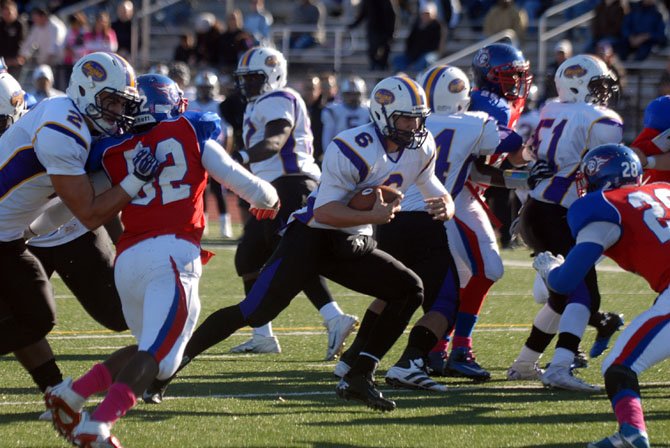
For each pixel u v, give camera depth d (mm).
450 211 18328
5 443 15109
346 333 22203
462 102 20969
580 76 21172
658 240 15234
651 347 14625
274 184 23938
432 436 15750
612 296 32969
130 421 16500
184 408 17500
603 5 55906
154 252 14742
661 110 20531
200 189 15359
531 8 62438
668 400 18656
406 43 56469
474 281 21000
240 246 23953
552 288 15773
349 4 67812
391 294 17594
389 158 17406
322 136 47781
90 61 15250
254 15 61156
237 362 22234
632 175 15977
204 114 15617
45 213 16938
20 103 17719
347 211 16984
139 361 14125
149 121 15516
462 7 64750
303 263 17484
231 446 15094
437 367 21000
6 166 15672
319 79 48844
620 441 14289
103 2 67688
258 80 24562
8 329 16562
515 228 21750
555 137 20828
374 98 17266
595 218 15477
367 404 17156
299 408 17641
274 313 17562
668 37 60094
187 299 14688
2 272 16344
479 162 21250
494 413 17375
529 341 20453
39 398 18094
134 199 15102
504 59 21703
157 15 70250
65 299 31141
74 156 14898
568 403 18266
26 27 59188
